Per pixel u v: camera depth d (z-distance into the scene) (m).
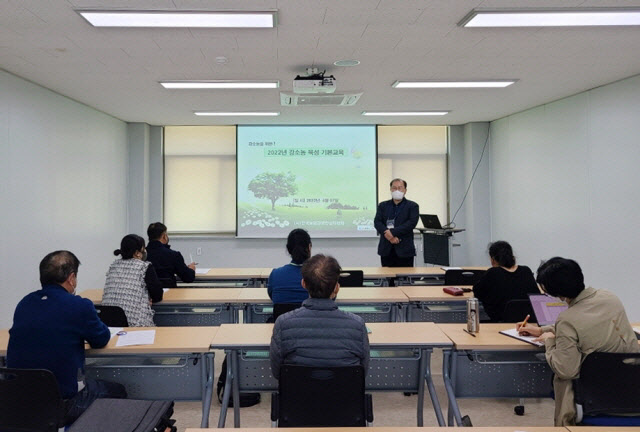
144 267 3.28
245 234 8.20
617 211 5.35
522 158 7.21
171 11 3.29
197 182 8.38
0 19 3.43
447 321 3.83
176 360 2.62
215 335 2.57
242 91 5.72
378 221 5.45
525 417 3.16
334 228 8.25
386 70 4.88
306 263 2.07
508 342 2.44
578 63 4.65
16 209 4.83
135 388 2.52
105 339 2.31
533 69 4.85
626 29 3.72
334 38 3.91
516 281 3.33
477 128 8.19
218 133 8.38
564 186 6.25
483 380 2.54
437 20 3.53
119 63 4.52
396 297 3.61
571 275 2.14
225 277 4.80
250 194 8.20
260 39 3.91
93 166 6.67
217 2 3.17
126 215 7.90
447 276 4.52
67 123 5.93
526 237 7.16
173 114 7.19
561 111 6.29
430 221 6.20
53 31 3.67
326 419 1.88
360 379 1.86
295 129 8.22
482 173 8.23
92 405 1.81
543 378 2.55
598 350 2.06
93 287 6.63
